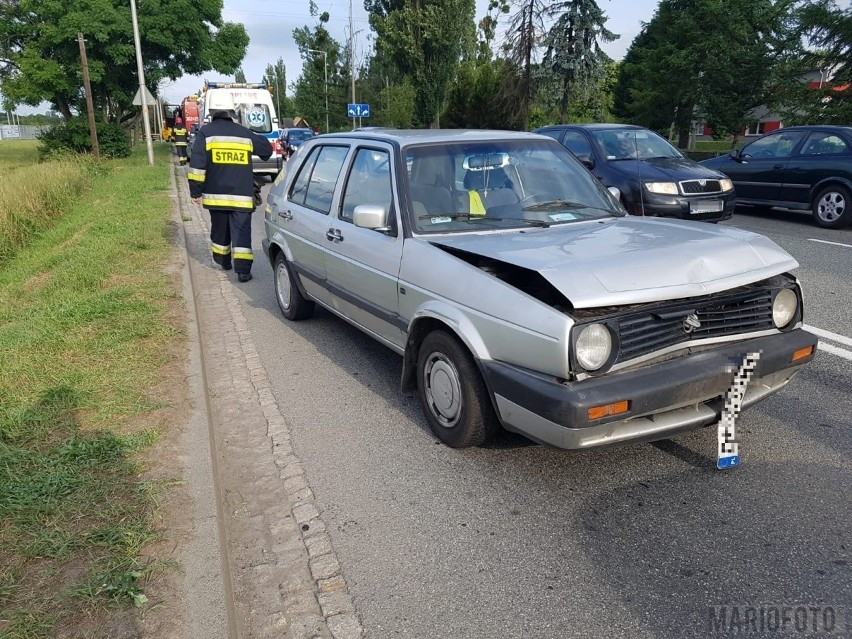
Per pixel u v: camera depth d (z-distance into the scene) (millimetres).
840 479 3605
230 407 4754
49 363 4934
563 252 3535
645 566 2953
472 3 43625
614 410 3047
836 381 4910
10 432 3809
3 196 12500
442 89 43312
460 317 3652
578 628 2602
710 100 31031
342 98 58000
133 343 5402
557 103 29578
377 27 46938
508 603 2746
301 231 5930
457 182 4504
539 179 4688
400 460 3928
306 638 2580
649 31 37469
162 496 3223
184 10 35000
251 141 8109
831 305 6723
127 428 3943
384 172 4656
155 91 38719
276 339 6242
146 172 23125
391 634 2590
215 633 2389
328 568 2988
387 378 5242
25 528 2945
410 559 3037
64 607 2490
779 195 12344
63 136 31953
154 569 2705
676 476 3674
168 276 7762
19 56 34094
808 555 2996
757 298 3510
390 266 4359
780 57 28625
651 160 10594
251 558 3076
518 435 4188
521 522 3295
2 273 9250
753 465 3770
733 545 3078
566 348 3041
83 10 32656
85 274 7680
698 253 3479
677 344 3297
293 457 4000
